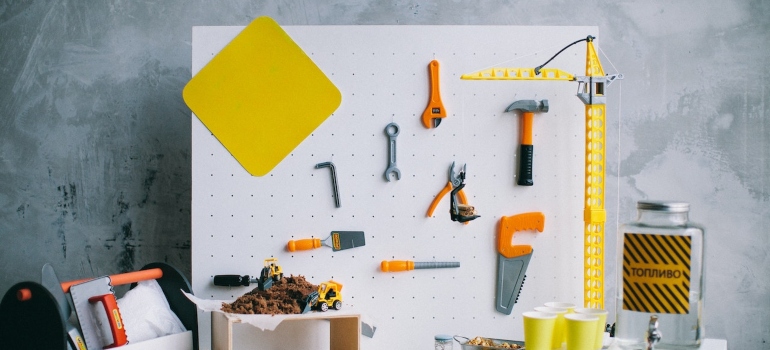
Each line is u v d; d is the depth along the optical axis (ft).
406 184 6.72
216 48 6.69
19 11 7.77
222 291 6.66
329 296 6.04
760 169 7.59
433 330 6.72
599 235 6.50
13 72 7.75
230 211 6.68
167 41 7.67
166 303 6.28
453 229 6.73
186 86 6.68
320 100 6.69
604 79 6.39
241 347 6.08
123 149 7.67
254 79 6.70
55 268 7.66
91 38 7.71
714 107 7.61
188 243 7.64
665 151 7.63
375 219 6.71
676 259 4.75
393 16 7.62
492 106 6.73
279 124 6.70
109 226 7.66
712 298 7.60
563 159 6.72
